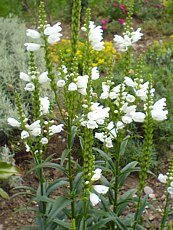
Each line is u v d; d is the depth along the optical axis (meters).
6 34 1.24
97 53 1.33
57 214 0.60
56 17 1.73
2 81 1.05
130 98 0.57
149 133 0.55
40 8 0.55
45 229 0.62
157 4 1.82
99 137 0.61
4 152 0.87
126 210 0.81
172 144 0.99
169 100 1.06
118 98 0.57
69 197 0.63
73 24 0.55
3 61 1.07
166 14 1.76
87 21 0.56
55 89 0.57
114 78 1.10
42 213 0.62
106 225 0.64
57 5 1.70
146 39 1.60
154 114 0.53
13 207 0.83
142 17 1.76
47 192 0.61
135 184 0.90
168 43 1.46
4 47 1.15
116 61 1.34
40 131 0.58
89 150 0.50
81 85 0.55
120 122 0.57
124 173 0.60
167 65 1.28
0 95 0.97
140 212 0.60
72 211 0.59
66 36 1.61
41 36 0.56
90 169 0.50
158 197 0.87
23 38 1.21
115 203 0.62
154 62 1.33
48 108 0.61
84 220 0.55
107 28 1.63
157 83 1.11
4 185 0.85
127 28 0.60
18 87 1.05
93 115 0.50
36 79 0.57
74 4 0.55
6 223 0.79
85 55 0.57
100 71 1.29
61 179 0.62
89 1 1.74
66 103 0.56
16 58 1.11
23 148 0.94
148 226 0.79
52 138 0.97
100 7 1.78
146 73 1.18
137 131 0.99
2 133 0.94
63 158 0.57
